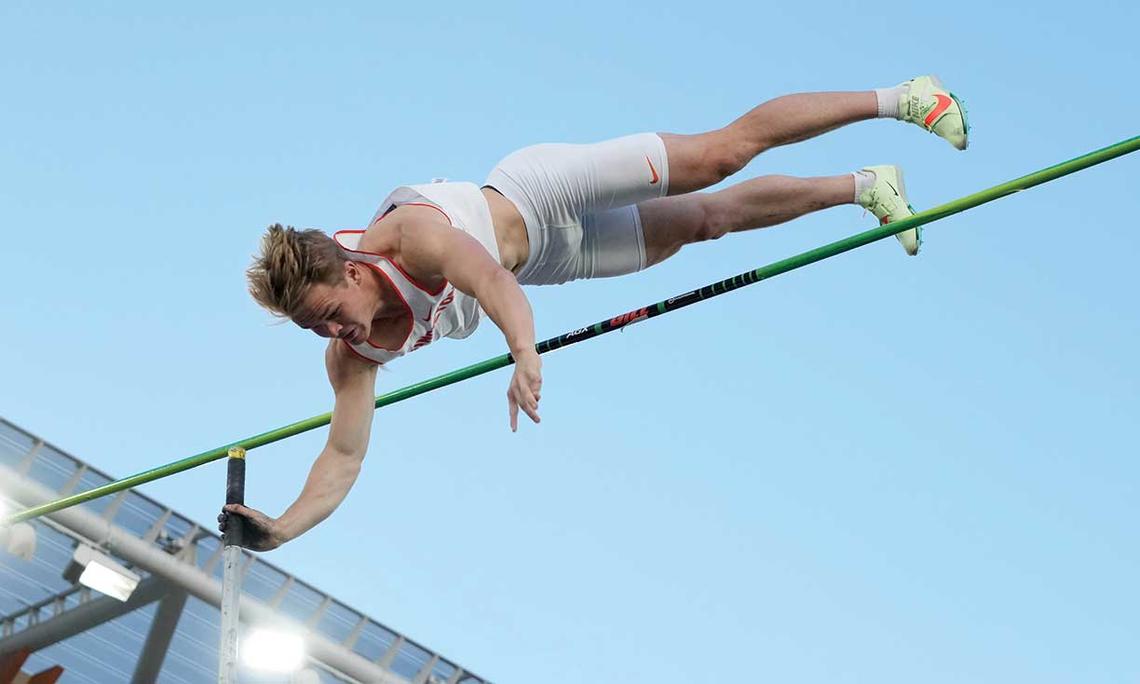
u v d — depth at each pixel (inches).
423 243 234.8
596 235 268.5
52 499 522.9
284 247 230.8
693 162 257.6
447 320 250.7
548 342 282.5
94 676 566.3
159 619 550.3
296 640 531.2
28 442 528.4
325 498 261.4
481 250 231.5
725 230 276.7
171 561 538.9
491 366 287.3
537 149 259.1
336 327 237.5
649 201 272.5
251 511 255.0
